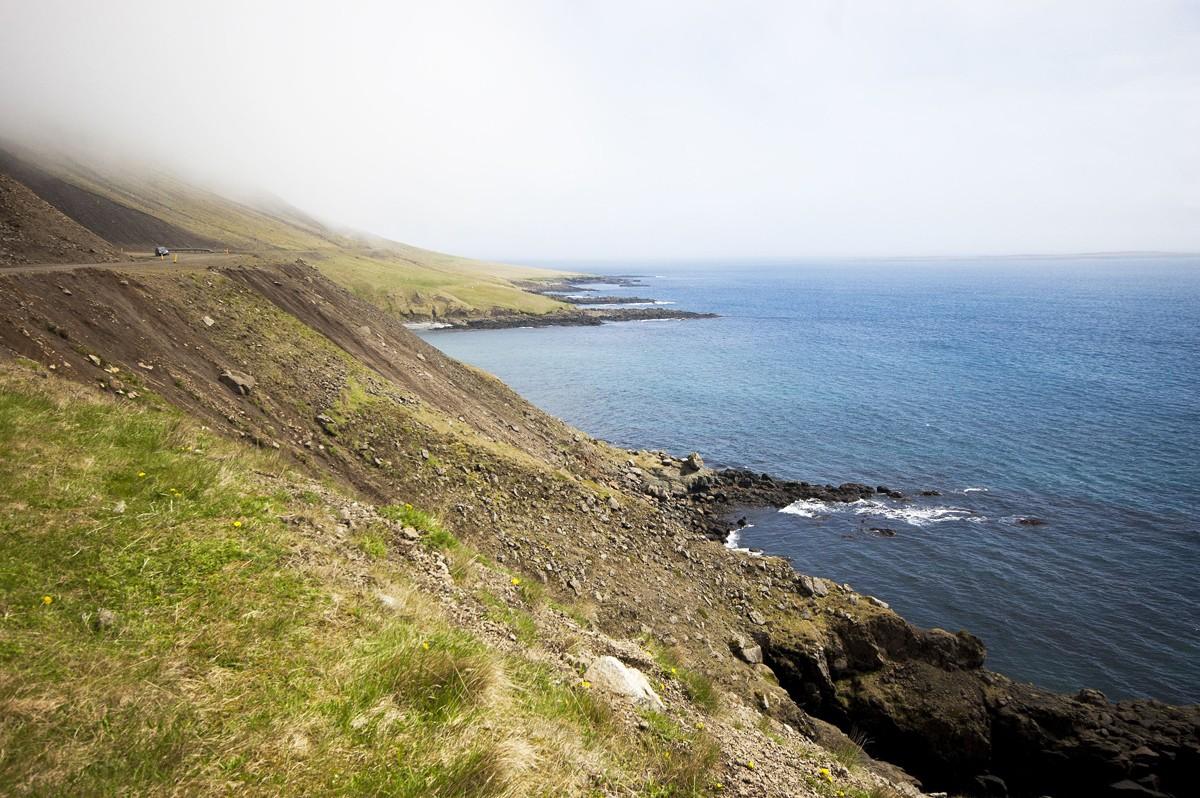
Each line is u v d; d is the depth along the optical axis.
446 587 11.16
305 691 6.47
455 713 6.93
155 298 25.66
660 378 90.69
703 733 10.04
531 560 22.25
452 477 26.02
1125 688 26.44
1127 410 70.50
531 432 43.44
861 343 125.38
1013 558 37.47
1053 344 121.88
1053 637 29.94
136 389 18.41
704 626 23.20
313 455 22.66
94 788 4.68
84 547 7.59
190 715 5.70
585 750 7.49
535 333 139.75
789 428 65.38
